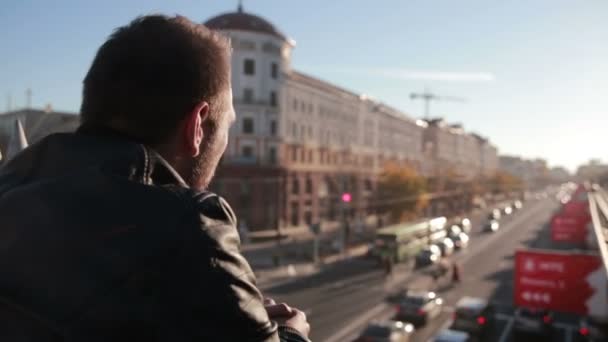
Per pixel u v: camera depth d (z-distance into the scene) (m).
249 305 0.91
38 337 0.81
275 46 45.09
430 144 86.56
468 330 19.23
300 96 49.84
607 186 16.09
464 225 59.56
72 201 0.92
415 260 36.62
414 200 48.25
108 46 1.13
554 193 188.50
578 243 37.09
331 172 55.62
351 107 60.31
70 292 0.83
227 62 1.25
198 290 0.86
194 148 1.16
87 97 1.13
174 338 0.84
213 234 0.93
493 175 116.62
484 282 30.62
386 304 23.97
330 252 38.88
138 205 0.92
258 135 43.84
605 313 15.76
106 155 1.01
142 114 1.09
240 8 44.88
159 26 1.15
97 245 0.87
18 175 1.05
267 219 44.22
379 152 67.75
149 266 0.86
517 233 57.88
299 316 1.32
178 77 1.11
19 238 0.89
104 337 0.82
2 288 0.85
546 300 16.42
